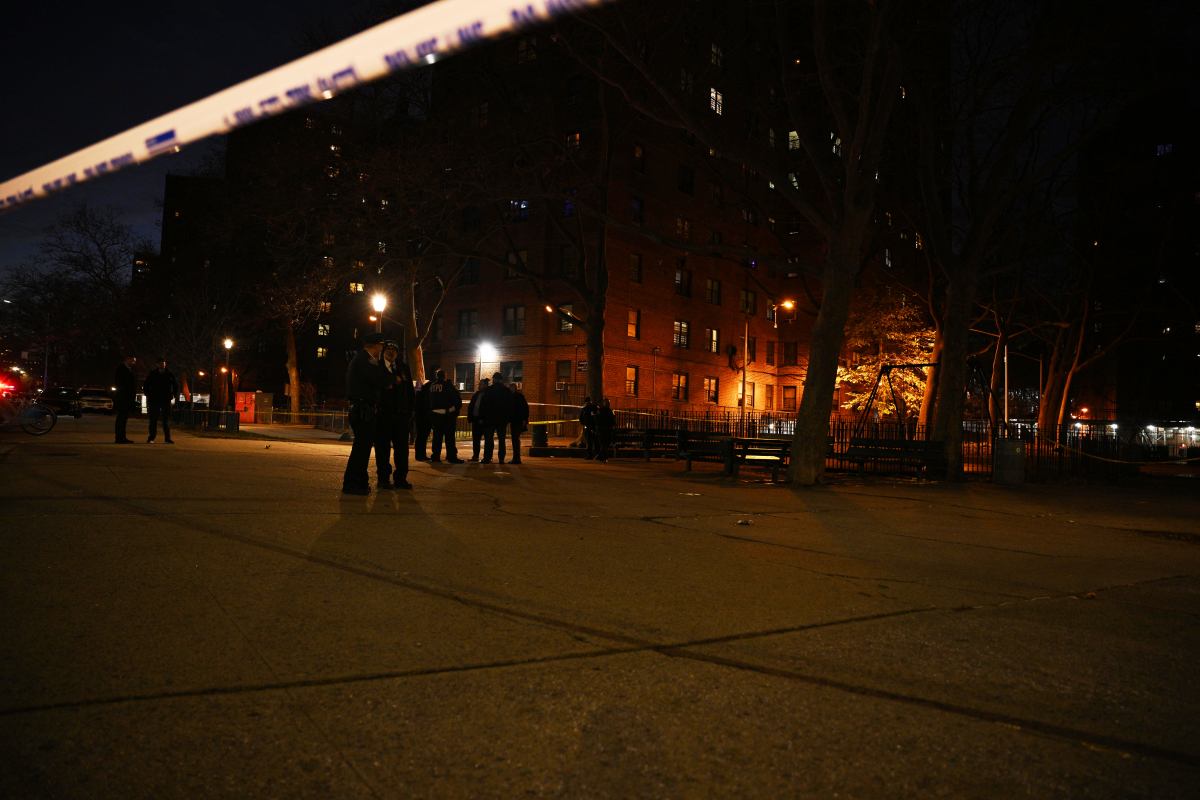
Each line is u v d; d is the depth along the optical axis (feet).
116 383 55.36
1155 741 10.68
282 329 165.27
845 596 18.80
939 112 68.39
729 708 11.18
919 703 11.72
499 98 87.71
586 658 13.07
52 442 53.98
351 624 14.33
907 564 23.77
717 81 81.30
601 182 86.74
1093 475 70.08
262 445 64.95
